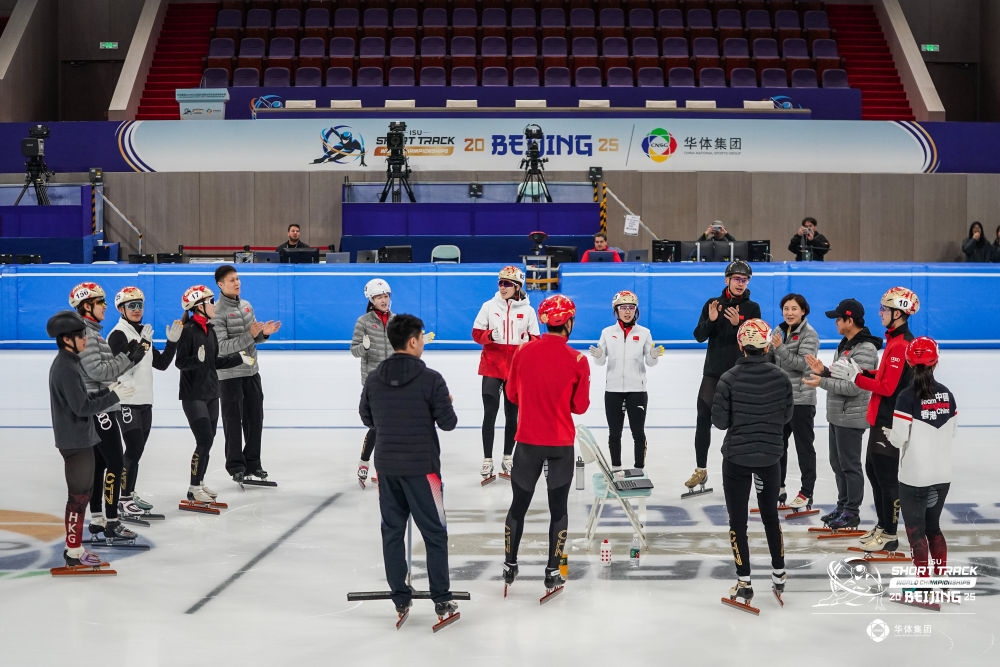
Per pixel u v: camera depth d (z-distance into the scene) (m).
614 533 7.51
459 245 21.03
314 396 13.79
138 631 5.49
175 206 23.20
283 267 18.44
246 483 8.90
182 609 5.85
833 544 7.20
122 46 31.33
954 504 8.20
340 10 29.53
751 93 25.23
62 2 31.34
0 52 28.12
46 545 7.14
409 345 5.72
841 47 29.27
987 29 31.27
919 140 23.72
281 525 7.70
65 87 31.56
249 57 27.81
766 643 5.32
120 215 22.52
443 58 27.81
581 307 18.11
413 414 5.62
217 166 23.27
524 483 6.11
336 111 23.44
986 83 31.34
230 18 29.58
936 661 5.07
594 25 29.44
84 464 6.45
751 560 6.83
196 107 23.88
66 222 21.23
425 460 5.62
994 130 23.86
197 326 8.00
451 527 7.64
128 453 7.71
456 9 29.39
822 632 5.48
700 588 6.25
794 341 7.89
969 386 14.46
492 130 23.08
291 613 5.79
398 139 21.31
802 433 7.85
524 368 6.09
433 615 5.78
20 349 18.64
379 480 5.72
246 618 5.70
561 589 6.15
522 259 18.58
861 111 26.83
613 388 8.70
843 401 7.26
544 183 21.52
